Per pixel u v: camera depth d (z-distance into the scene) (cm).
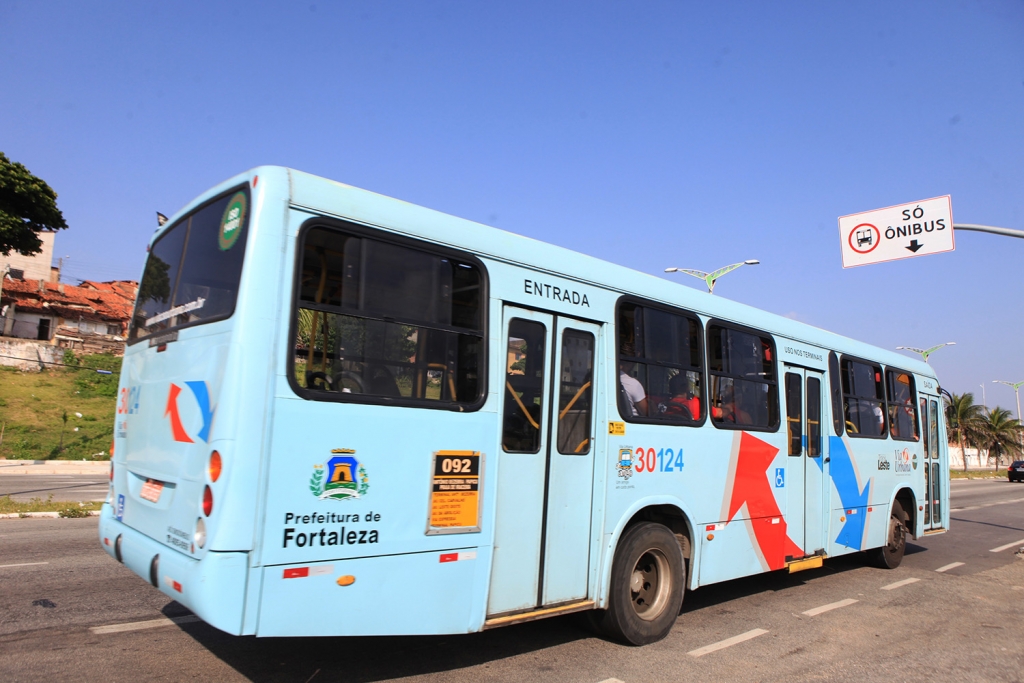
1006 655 607
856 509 896
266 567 355
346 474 387
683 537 629
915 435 1080
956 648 621
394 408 410
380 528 399
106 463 2606
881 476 962
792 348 801
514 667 504
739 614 706
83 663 462
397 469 409
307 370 380
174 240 481
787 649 592
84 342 4344
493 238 487
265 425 361
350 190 416
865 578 927
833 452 853
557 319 524
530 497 488
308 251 389
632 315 593
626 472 564
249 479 353
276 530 359
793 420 792
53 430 3025
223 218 415
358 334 402
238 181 411
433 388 434
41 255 5256
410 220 437
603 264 578
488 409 461
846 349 912
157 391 443
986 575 994
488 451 458
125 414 500
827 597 803
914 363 1127
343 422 388
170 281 470
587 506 532
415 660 507
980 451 5906
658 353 615
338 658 500
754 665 544
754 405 730
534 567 488
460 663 506
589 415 544
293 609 362
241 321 365
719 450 666
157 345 456
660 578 594
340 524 382
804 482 795
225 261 399
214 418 364
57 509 1196
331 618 376
